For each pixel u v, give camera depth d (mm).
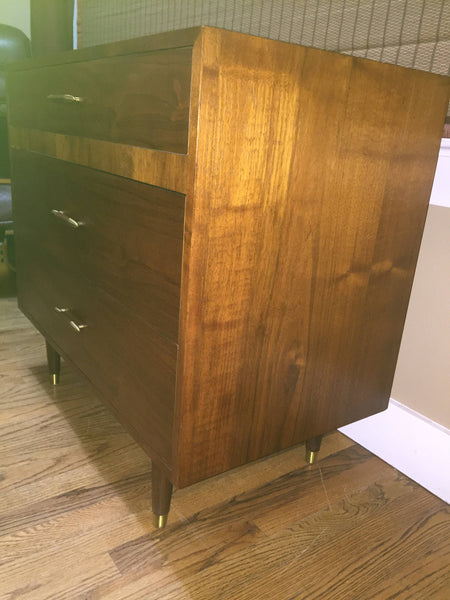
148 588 786
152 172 699
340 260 826
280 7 1194
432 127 857
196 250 653
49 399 1281
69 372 1413
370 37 1018
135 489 997
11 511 918
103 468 1050
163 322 736
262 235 712
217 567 833
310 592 798
